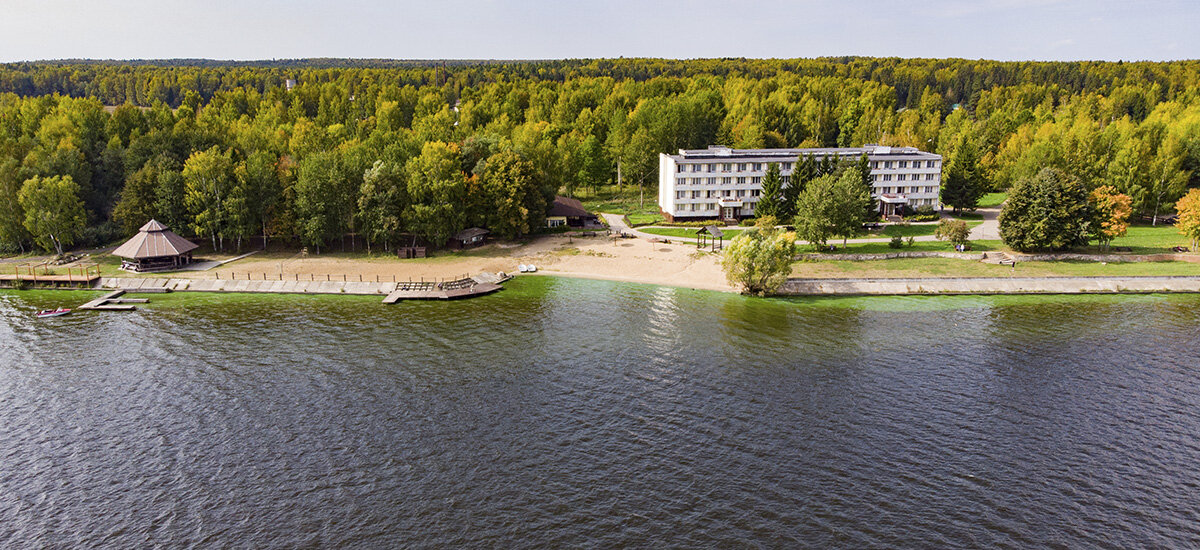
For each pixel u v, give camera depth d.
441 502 53.19
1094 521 50.75
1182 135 186.50
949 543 48.34
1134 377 75.06
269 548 48.44
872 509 52.06
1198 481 55.59
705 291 111.62
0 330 91.56
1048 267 119.06
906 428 63.94
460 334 89.75
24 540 49.62
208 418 66.38
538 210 147.88
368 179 130.38
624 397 70.44
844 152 169.50
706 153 171.00
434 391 71.88
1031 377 75.31
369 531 50.00
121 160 149.38
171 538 49.69
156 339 88.00
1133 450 60.16
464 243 141.12
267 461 58.97
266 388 72.75
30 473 57.66
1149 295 107.94
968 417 66.12
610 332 90.44
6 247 129.75
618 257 131.62
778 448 60.31
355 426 64.56
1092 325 92.50
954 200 166.62
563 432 63.28
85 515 52.38
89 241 135.00
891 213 168.62
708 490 54.34
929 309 101.12
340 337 88.56
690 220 165.50
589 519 50.97
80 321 95.62
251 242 140.62
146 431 64.12
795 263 123.75
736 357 81.31
